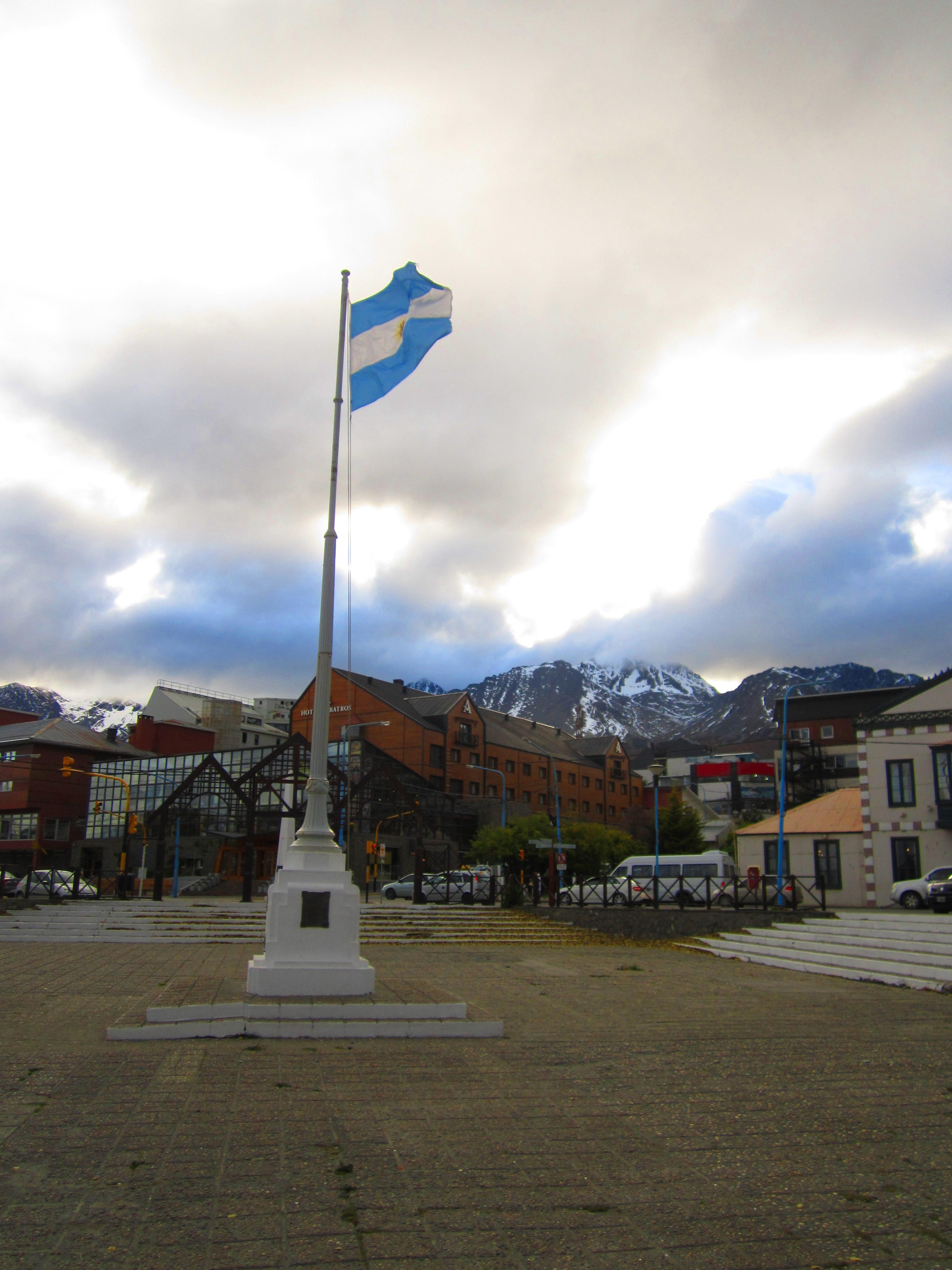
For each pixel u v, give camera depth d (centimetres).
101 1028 988
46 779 7700
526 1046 942
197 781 4238
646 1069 835
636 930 2783
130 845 7012
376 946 2477
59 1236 435
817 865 3744
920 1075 816
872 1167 556
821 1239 448
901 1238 450
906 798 3500
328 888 1111
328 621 1257
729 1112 683
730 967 1980
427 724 7881
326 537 1299
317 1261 416
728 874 3778
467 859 6406
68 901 3378
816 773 6650
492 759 8500
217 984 1162
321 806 1162
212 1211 470
